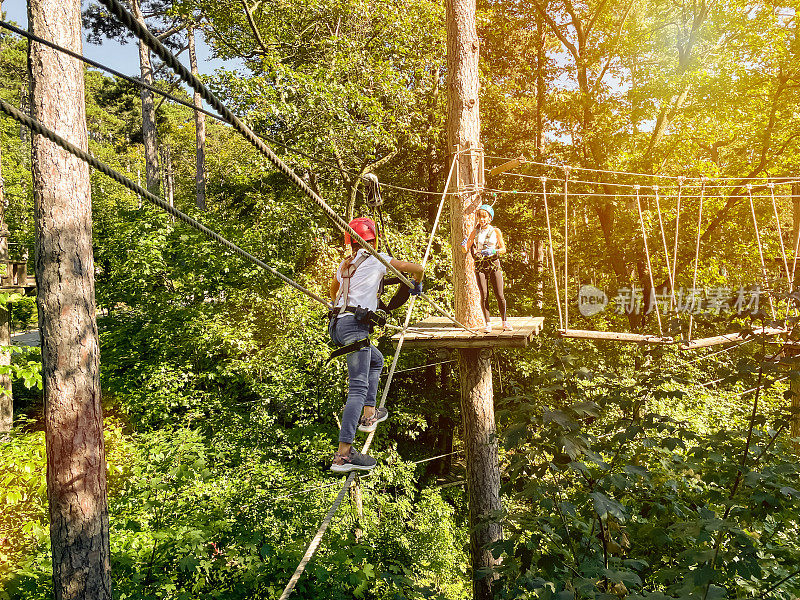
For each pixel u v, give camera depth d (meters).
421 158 20.62
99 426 5.15
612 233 19.91
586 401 3.45
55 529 4.93
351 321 3.21
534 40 24.20
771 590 3.28
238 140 30.19
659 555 3.93
